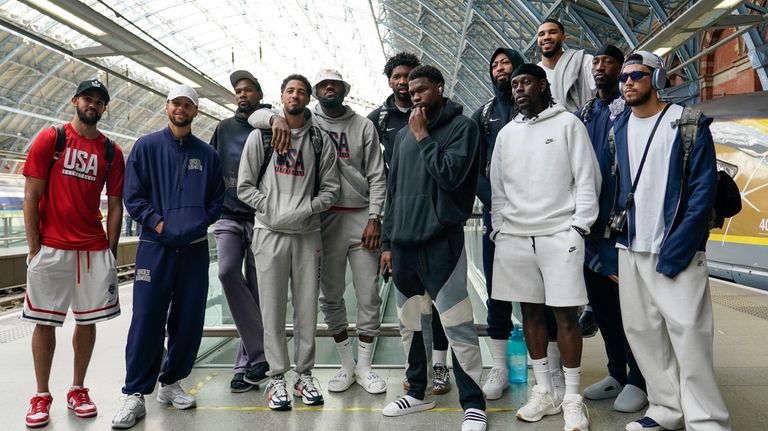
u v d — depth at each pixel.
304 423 2.93
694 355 2.48
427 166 2.70
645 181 2.63
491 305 3.40
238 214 3.68
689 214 2.46
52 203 3.04
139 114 32.66
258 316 3.61
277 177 3.22
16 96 25.09
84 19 6.84
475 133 2.82
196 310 3.23
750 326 5.05
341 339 3.58
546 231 2.79
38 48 23.12
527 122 2.92
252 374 3.48
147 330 3.06
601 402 3.18
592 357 4.12
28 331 5.39
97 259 3.17
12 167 22.89
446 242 2.86
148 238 3.12
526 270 2.87
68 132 3.09
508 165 2.95
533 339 2.97
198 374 3.88
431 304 3.07
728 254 8.38
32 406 3.00
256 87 3.75
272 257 3.21
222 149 3.72
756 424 2.77
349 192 3.51
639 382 3.06
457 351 2.86
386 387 3.48
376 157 3.58
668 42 8.32
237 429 2.87
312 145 3.29
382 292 5.46
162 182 3.14
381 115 3.63
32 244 2.99
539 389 2.95
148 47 7.95
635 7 13.51
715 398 2.47
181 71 8.84
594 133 3.15
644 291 2.70
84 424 2.97
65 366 4.06
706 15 7.30
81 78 26.73
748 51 12.94
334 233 3.54
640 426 2.70
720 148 8.59
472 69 21.45
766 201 7.77
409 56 3.47
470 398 2.84
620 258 2.76
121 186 3.30
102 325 5.49
